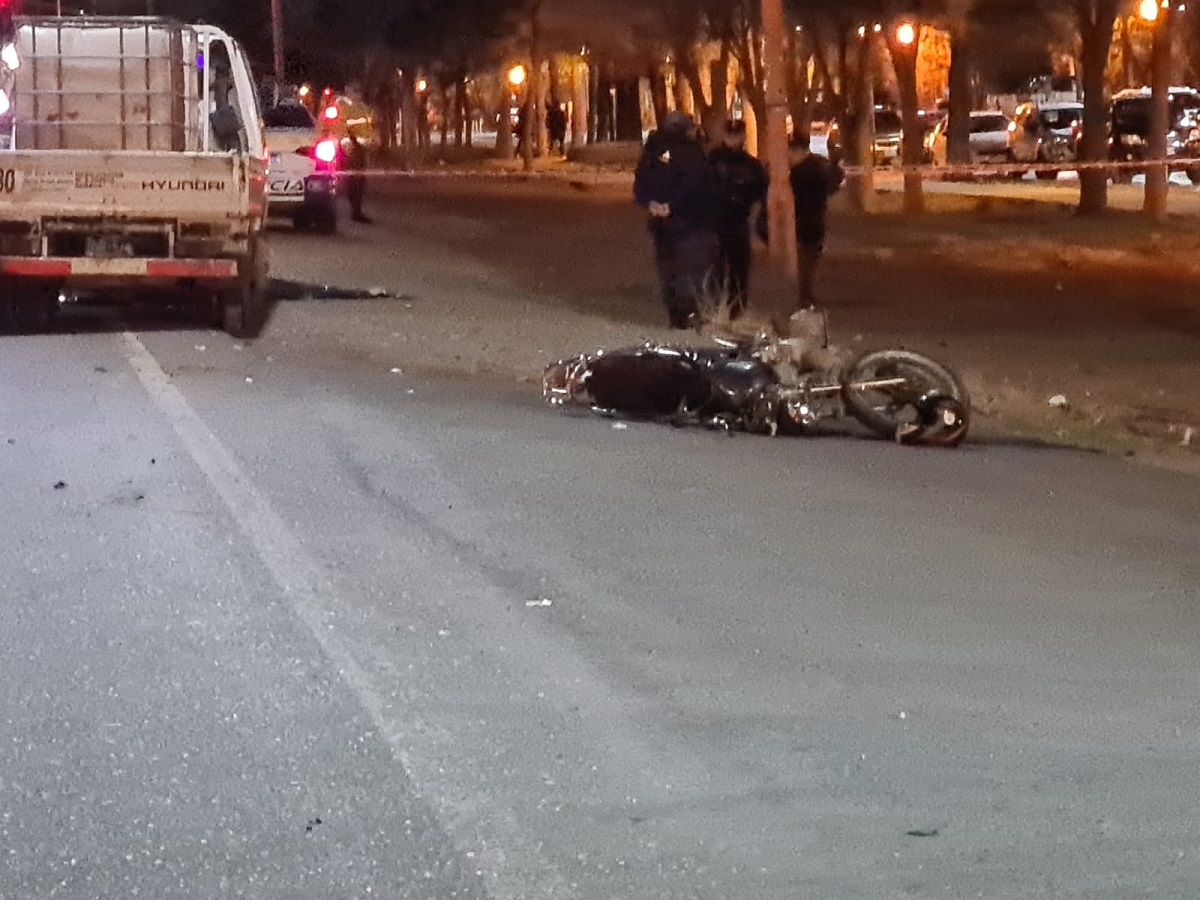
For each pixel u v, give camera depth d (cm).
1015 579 793
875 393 1124
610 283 2191
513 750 570
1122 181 4781
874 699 626
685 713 607
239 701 608
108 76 1691
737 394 1135
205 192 1466
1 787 534
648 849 500
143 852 493
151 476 945
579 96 8044
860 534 867
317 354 1464
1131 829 520
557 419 1155
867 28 3634
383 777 546
